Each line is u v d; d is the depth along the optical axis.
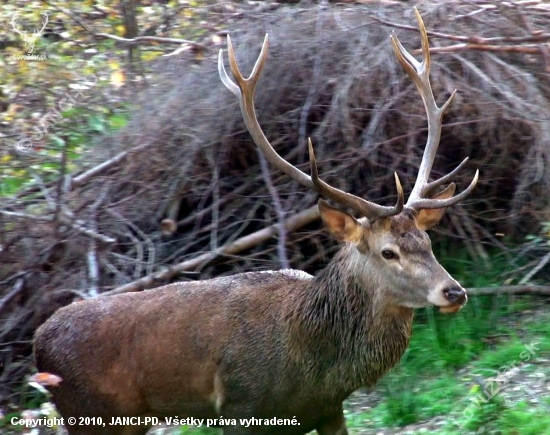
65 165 12.57
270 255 12.56
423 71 9.63
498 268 12.61
